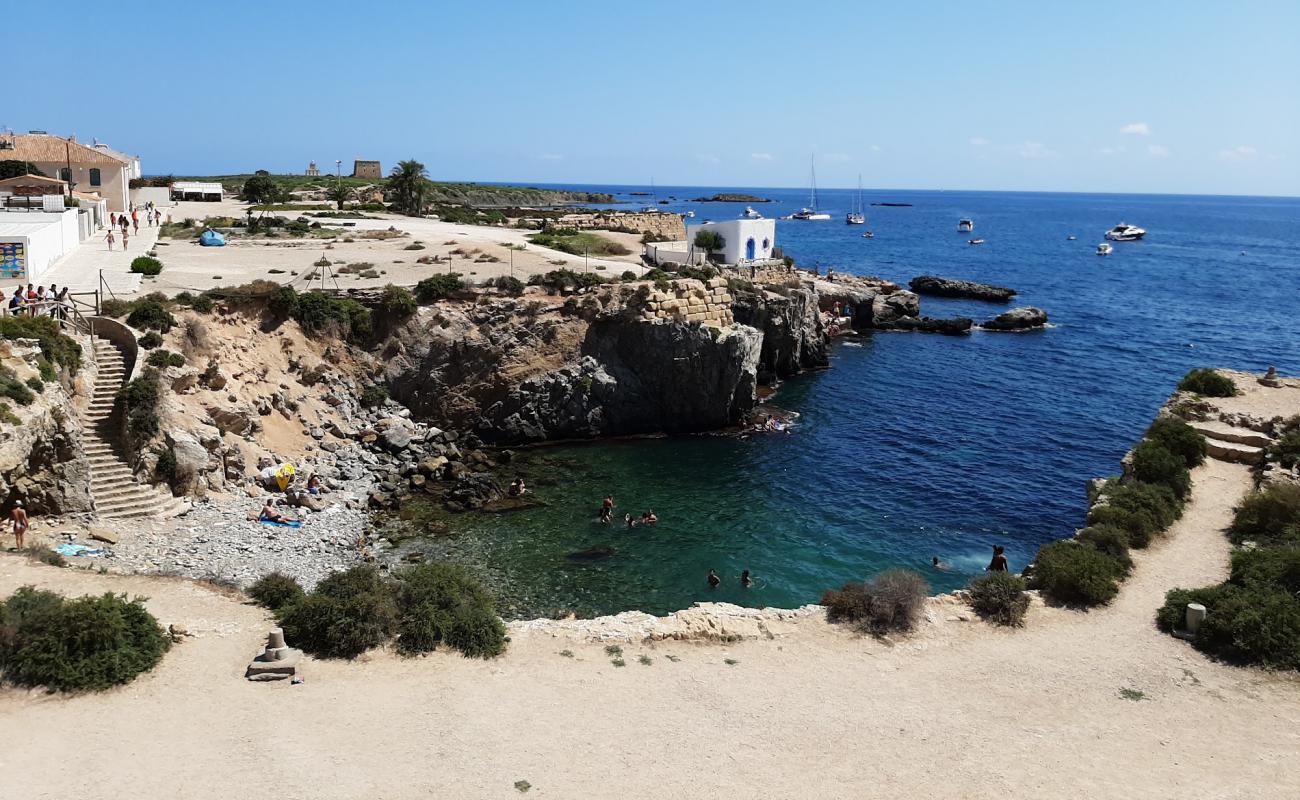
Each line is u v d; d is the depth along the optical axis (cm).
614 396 5756
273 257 7075
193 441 4019
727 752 2081
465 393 5575
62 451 3462
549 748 2059
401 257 7250
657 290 5838
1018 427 6288
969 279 14788
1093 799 1953
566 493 4712
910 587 2866
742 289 7144
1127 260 18600
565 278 6066
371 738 2052
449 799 1853
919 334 9819
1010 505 4753
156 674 2248
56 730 1992
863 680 2455
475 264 7012
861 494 4853
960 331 9856
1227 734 2225
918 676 2486
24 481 3294
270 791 1838
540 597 3509
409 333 5569
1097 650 2641
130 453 3812
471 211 13288
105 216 8300
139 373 4047
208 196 12900
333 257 7156
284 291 5303
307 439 4869
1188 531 3450
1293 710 2331
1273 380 4947
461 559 3816
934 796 1952
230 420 4431
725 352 5897
